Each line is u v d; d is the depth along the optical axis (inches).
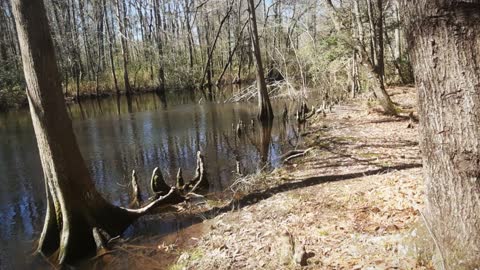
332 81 847.1
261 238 221.0
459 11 106.5
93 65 1679.4
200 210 303.3
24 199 379.2
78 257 250.2
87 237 257.9
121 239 266.5
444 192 120.4
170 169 447.2
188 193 345.4
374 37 816.3
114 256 244.8
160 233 270.1
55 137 245.8
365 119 567.2
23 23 231.0
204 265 202.5
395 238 172.7
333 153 406.6
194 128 715.4
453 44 109.0
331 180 312.2
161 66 1561.3
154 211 311.3
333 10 641.6
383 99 568.7
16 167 497.0
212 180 390.0
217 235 244.2
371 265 159.0
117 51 1673.2
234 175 399.9
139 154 532.1
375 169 322.7
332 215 233.5
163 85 1565.0
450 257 121.3
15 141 670.5
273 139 577.3
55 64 245.3
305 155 432.8
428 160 124.0
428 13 110.7
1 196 390.6
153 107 1077.1
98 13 1584.6
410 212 209.0
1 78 1200.2
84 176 261.7
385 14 924.6
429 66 114.4
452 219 119.6
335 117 628.7
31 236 292.4
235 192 331.9
